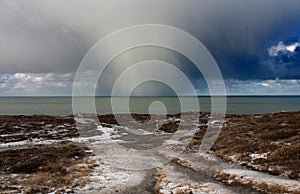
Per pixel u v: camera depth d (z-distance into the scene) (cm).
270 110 13775
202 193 1888
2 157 3206
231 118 6881
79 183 2203
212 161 3000
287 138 3253
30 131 5738
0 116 7806
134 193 2036
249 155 2919
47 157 3212
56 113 13162
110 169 2823
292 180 2064
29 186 2048
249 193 1892
